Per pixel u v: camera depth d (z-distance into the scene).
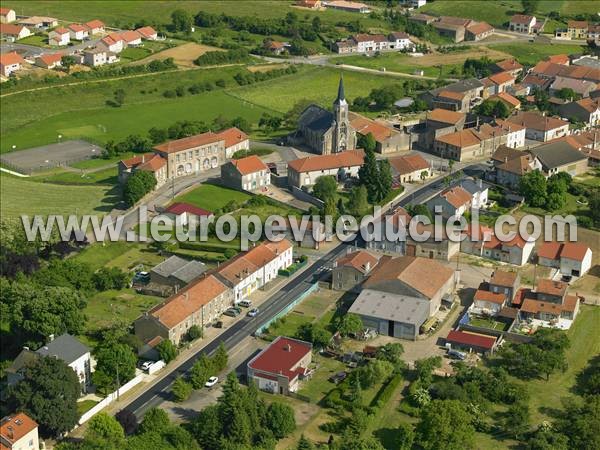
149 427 192.62
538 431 195.75
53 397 193.75
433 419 191.75
